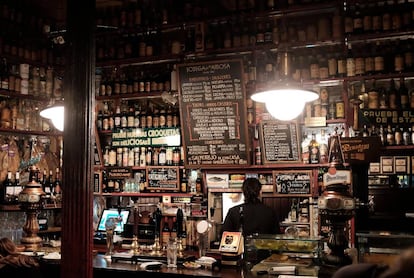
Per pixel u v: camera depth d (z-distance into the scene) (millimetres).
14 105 6074
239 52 5586
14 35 6145
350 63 5152
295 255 3229
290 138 5312
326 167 5246
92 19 3500
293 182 5312
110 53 6180
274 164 5383
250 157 5469
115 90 6125
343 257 3076
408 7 5109
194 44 5781
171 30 6016
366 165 3980
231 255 3820
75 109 3428
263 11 5410
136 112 6074
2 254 3338
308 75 5328
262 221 4324
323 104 5320
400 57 5043
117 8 6395
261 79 5445
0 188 5746
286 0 5387
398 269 1067
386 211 4652
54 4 6500
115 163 6121
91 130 3453
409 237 2801
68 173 3410
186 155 5652
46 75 6344
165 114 5945
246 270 3309
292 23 5645
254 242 3322
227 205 5527
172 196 5832
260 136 5414
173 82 5809
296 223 5246
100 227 5789
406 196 4621
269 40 5465
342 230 3131
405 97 5074
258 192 4457
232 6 5551
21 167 5996
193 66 5508
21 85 6008
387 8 5180
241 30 5676
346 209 3059
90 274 3365
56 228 6273
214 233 5133
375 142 3938
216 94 5453
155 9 6055
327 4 5156
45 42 6430
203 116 5539
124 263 4117
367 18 5141
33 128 6184
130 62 6070
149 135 5941
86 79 3428
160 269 3816
